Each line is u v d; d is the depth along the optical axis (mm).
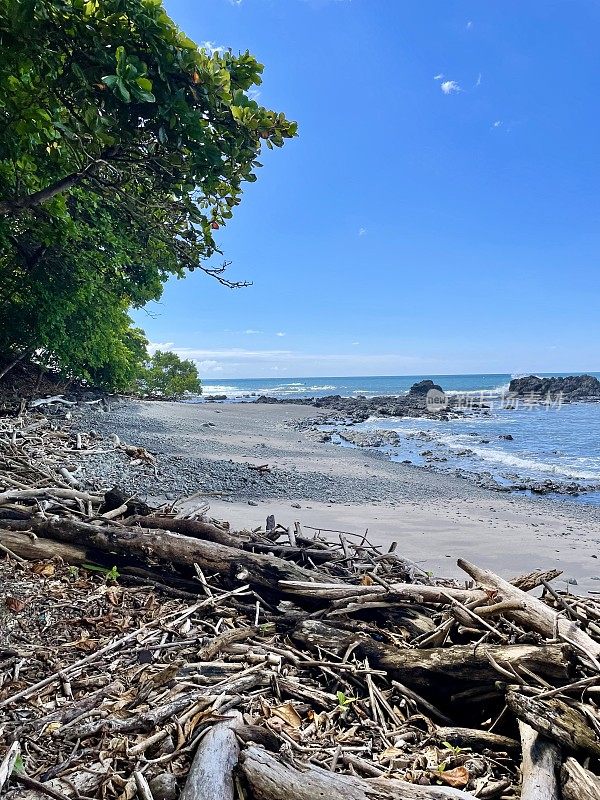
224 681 3230
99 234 16031
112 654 3533
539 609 3590
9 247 15070
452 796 2295
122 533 5082
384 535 8445
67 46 4402
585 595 6008
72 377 22562
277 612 4445
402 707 3326
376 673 3498
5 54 4121
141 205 5758
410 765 2721
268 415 33469
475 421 36219
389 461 18109
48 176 5918
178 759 2508
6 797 2158
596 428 31094
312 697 3254
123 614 4188
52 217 7621
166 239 6004
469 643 3619
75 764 2459
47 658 3414
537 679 2992
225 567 4758
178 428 19875
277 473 13297
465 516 10383
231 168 5125
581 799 2268
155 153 5070
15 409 14492
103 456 11312
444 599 4129
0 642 3482
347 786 2246
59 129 4500
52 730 2688
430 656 3422
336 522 9094
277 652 3744
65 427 13758
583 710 2729
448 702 3344
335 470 15031
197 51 4551
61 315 17734
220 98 4781
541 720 2635
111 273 19797
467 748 2938
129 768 2447
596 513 11359
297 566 4852
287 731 2830
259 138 5105
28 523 5289
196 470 12156
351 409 43469
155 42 4262
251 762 2332
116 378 23672
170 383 55688
